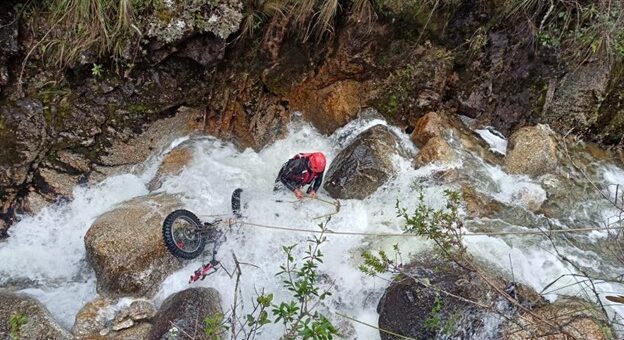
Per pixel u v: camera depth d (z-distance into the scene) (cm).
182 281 434
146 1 460
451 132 562
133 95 500
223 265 442
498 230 485
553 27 550
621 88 583
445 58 561
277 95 559
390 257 443
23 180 469
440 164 515
